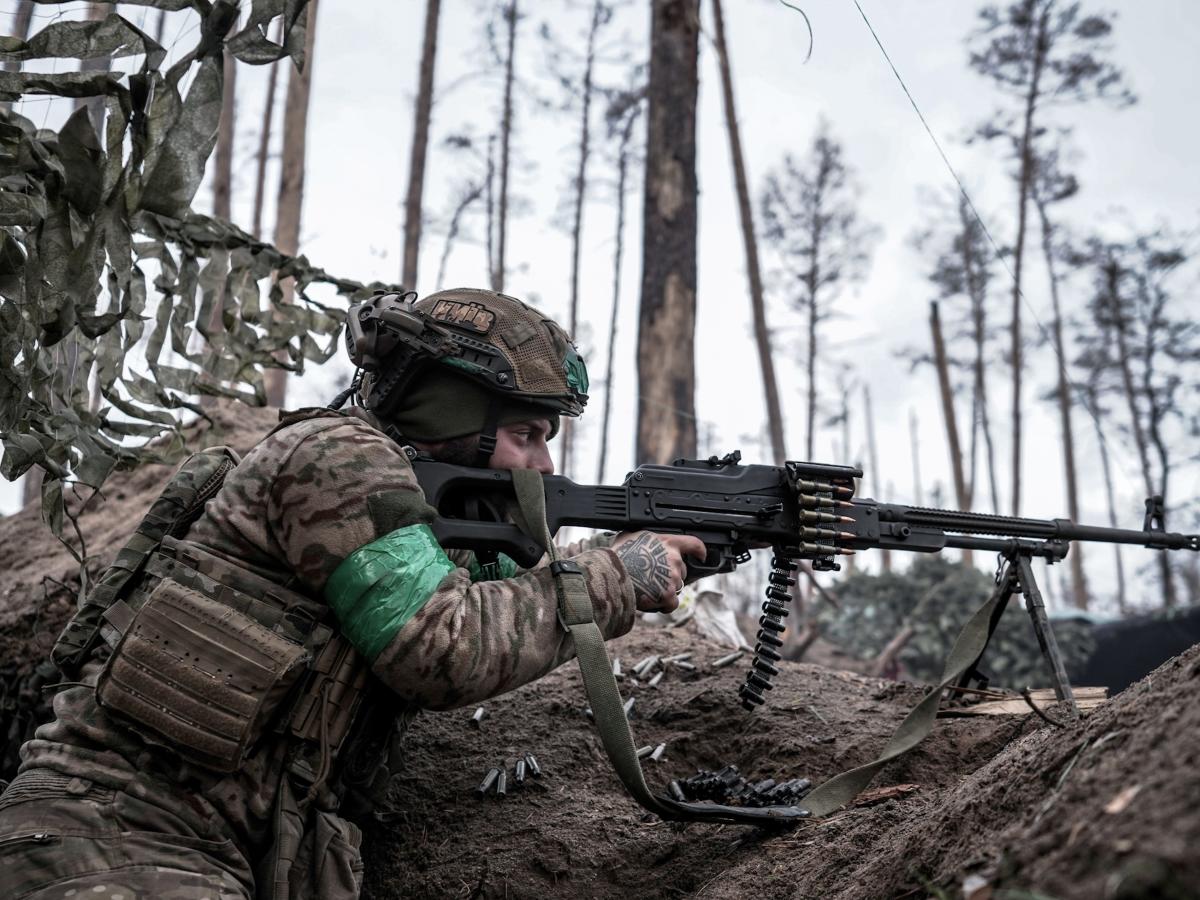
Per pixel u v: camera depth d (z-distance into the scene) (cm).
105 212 258
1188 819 112
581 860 257
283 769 212
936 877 173
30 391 260
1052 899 120
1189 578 2408
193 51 255
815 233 2392
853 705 314
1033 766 178
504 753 302
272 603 211
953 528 274
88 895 185
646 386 884
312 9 917
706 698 321
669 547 244
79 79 249
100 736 204
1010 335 2514
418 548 211
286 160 1090
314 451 212
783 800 257
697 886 240
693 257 906
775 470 265
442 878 262
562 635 221
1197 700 141
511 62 2002
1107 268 2222
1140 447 2236
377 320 234
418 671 204
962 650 266
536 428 244
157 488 447
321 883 212
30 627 371
